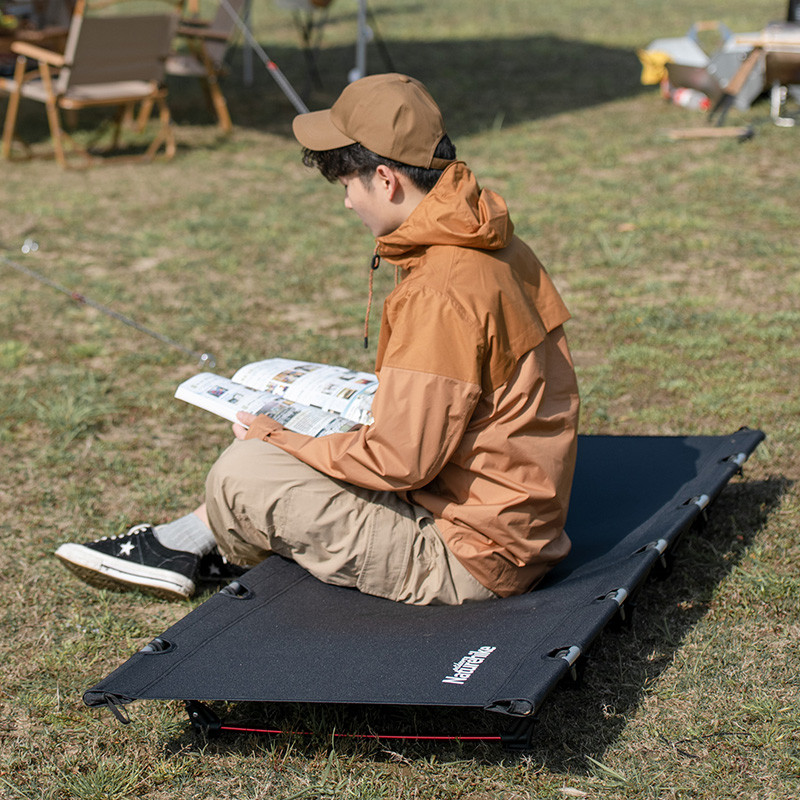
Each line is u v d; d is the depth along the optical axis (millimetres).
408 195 2254
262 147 8898
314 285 5633
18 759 2330
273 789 2201
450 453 2213
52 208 7148
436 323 2148
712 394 4082
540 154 8289
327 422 2549
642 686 2441
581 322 5000
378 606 2381
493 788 2180
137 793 2223
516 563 2340
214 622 2293
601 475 3020
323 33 14742
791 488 3328
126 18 7957
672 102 9953
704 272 5648
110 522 3354
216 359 4668
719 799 2113
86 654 2691
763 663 2506
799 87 9289
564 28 14742
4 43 8570
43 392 4371
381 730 2350
